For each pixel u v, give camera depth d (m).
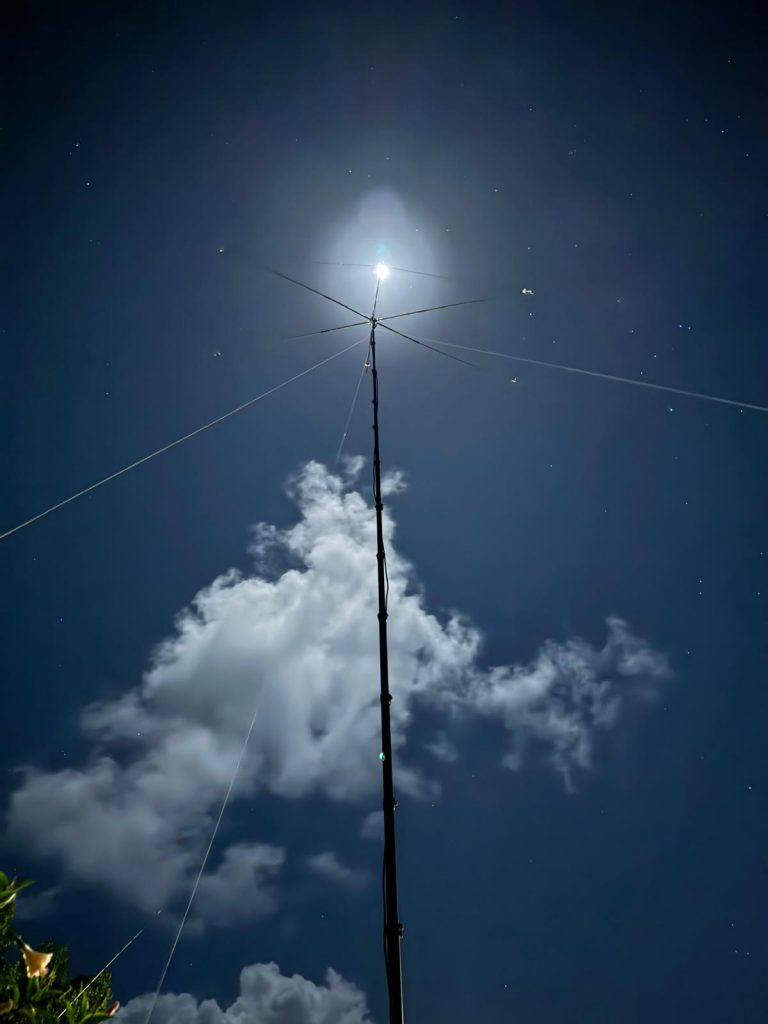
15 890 2.09
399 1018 1.94
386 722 2.56
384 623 2.92
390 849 2.24
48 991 2.21
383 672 2.73
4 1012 2.09
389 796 2.35
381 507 3.43
